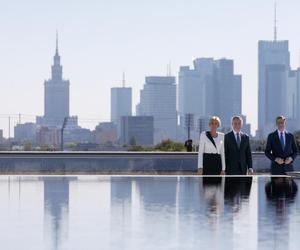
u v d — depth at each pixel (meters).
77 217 5.89
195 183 9.33
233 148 11.09
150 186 8.84
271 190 8.30
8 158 25.12
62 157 26.73
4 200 7.16
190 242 4.70
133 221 5.65
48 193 7.90
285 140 11.64
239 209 6.41
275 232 5.10
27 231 5.15
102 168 24.89
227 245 4.59
